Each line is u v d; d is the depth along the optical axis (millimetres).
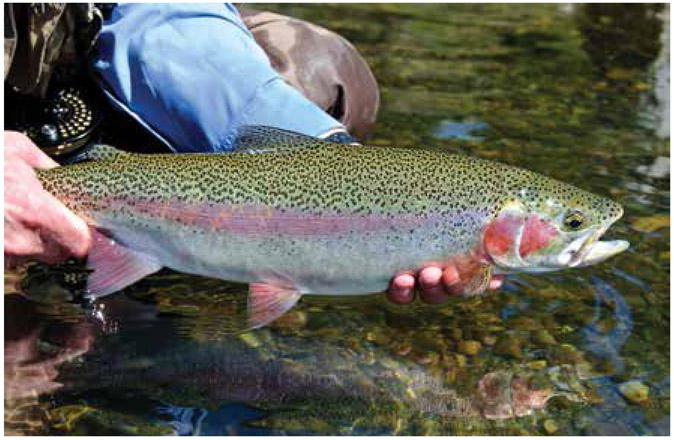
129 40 879
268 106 858
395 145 1210
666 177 1153
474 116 1341
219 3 910
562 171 1158
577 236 752
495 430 712
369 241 748
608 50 1707
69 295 875
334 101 1088
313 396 750
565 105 1407
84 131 904
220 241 760
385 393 757
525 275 929
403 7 1943
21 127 901
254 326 758
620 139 1277
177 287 903
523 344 823
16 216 741
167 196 760
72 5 858
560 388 766
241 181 756
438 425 718
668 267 941
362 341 826
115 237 773
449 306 880
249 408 733
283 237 752
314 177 752
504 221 746
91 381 758
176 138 892
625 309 875
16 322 830
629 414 734
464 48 1690
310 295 893
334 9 1882
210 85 865
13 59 847
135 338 820
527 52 1683
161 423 711
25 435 687
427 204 745
